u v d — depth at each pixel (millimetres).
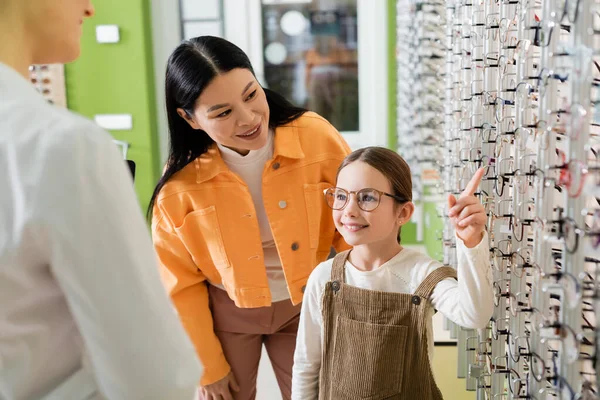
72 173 665
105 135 714
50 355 729
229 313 1562
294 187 1479
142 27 3963
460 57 1612
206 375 1524
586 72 794
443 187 2057
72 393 737
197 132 1457
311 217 1491
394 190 1190
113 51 3986
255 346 1598
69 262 671
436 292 1154
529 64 1053
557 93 921
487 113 1321
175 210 1478
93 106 4043
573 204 827
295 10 4129
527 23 1034
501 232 1199
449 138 1832
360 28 4141
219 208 1463
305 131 1508
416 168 3039
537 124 957
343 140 1590
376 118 4219
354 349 1198
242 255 1473
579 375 843
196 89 1296
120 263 687
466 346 1568
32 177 657
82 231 667
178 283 1512
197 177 1465
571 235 836
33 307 705
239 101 1303
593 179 785
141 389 705
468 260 1052
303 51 4180
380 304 1184
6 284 675
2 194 663
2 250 659
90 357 721
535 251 1001
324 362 1241
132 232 705
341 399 1205
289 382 1613
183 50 1333
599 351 797
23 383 716
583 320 902
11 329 692
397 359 1168
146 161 4090
